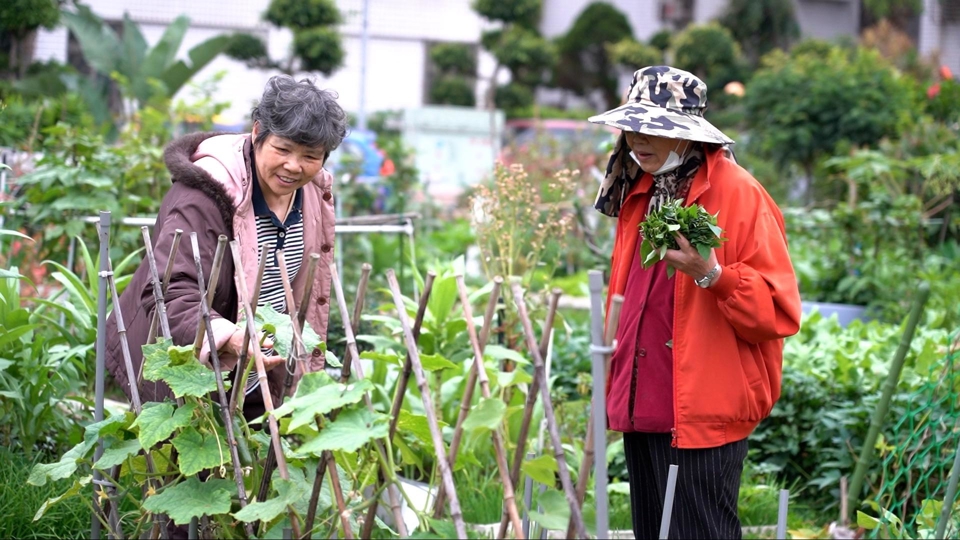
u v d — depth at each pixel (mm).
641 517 3096
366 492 2686
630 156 3076
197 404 2428
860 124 11891
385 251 7723
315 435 2318
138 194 6109
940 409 4375
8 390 3727
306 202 3131
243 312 2656
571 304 8555
